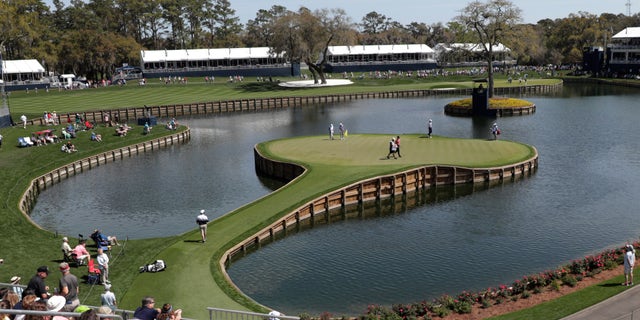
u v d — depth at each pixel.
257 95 153.12
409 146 75.25
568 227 48.81
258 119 124.06
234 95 154.50
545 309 28.72
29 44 175.50
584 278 33.53
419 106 135.38
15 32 163.38
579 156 74.94
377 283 39.00
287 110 137.88
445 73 196.25
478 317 29.45
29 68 161.62
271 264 42.59
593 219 50.53
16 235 44.12
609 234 46.84
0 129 90.12
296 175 65.88
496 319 28.11
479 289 37.62
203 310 32.00
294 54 166.75
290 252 44.97
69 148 81.94
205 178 70.31
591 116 110.31
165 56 192.38
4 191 59.56
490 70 126.06
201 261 39.47
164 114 133.88
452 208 55.31
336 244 46.66
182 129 101.81
